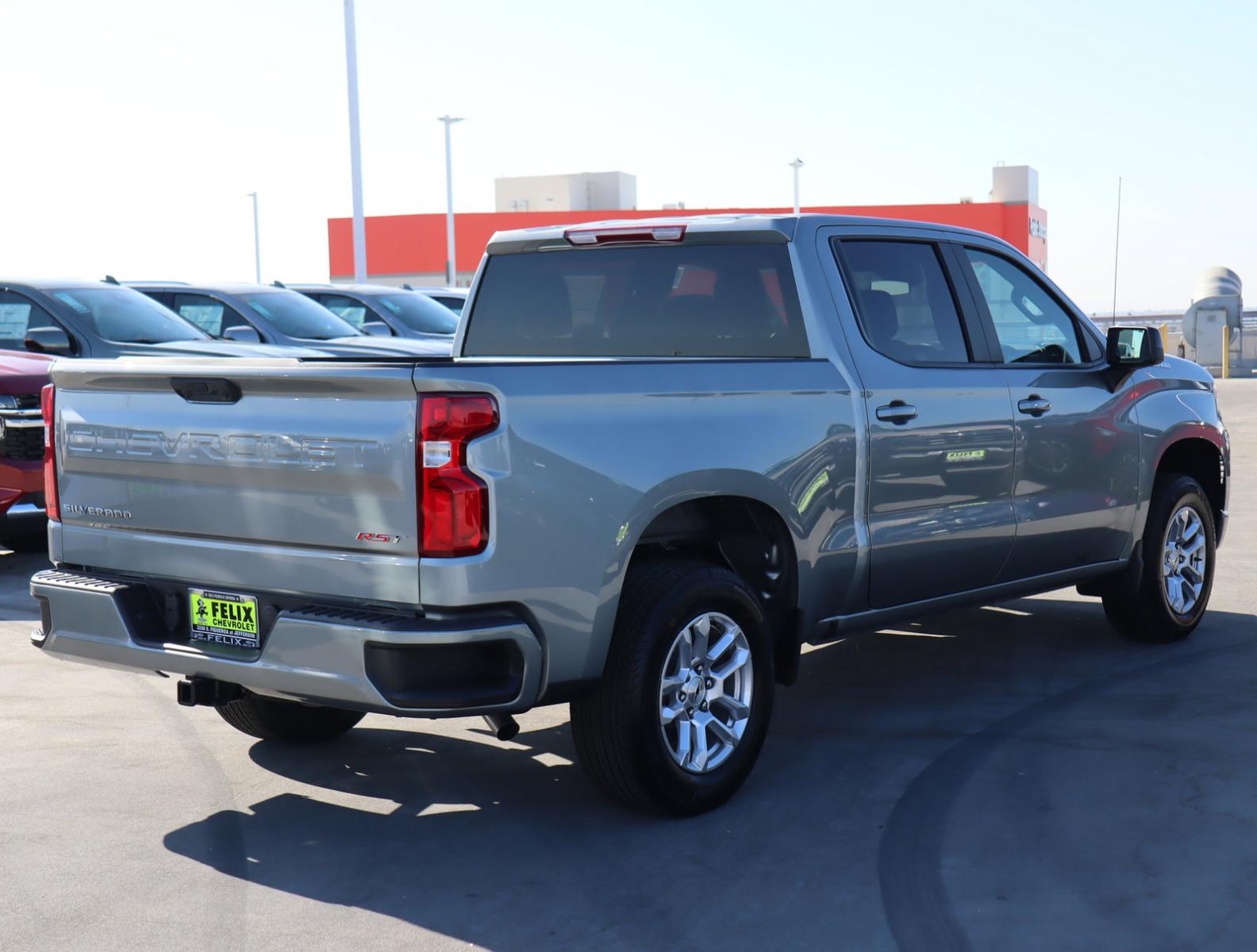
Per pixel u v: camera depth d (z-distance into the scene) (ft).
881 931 11.73
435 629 12.32
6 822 14.61
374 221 175.94
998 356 18.83
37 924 12.03
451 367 12.43
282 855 13.65
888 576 16.99
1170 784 15.30
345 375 12.56
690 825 14.34
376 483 12.53
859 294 17.07
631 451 13.64
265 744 17.44
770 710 15.34
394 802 15.23
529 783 15.84
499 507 12.53
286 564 13.16
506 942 11.64
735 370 15.02
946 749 16.74
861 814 14.57
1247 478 42.39
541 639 13.01
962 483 17.79
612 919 12.06
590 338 18.26
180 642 14.07
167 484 14.05
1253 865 13.03
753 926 11.87
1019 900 12.31
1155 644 22.03
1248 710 18.20
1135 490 20.81
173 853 13.73
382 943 11.63
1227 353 106.63
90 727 18.20
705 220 17.25
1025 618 24.16
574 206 220.64
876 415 16.55
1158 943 11.41
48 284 36.35
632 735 13.84
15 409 28.60
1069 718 17.94
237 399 13.43
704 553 15.90
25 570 30.01
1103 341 21.09
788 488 15.42
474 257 175.11
